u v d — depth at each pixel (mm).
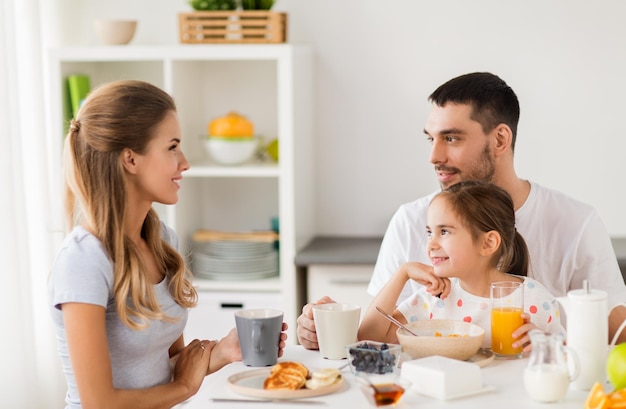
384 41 3834
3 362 3080
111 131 1766
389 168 3895
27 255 3227
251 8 3615
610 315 2139
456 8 3777
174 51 3549
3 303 3076
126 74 3979
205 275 3695
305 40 3877
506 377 1688
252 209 4035
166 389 1801
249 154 3703
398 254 2438
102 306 1703
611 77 3723
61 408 3537
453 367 1590
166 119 1828
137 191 1834
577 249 2328
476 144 2309
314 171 3934
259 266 3676
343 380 1653
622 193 3754
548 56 3746
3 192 3076
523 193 2359
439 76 3816
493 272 1978
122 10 3957
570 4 3715
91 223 1768
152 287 1794
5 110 3078
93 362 1672
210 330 3639
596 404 1444
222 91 3973
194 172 3625
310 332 1939
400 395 1519
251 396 1604
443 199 1954
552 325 1921
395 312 2008
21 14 3361
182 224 3760
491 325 1842
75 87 3635
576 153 3768
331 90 3889
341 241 3840
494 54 3775
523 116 3785
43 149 3422
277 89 3941
